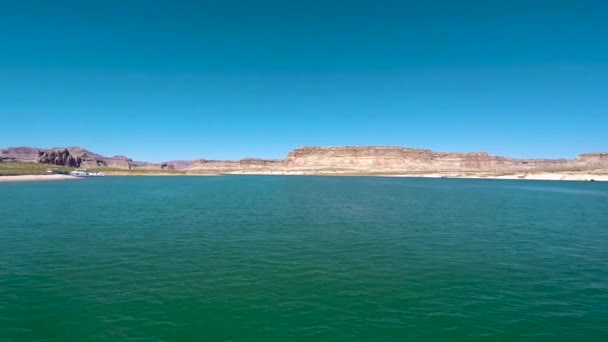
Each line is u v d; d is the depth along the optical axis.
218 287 20.36
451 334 15.13
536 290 20.36
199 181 178.00
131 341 14.33
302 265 24.92
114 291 19.58
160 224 41.66
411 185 142.75
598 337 15.03
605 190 114.06
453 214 52.44
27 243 31.03
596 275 23.23
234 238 33.84
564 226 42.50
